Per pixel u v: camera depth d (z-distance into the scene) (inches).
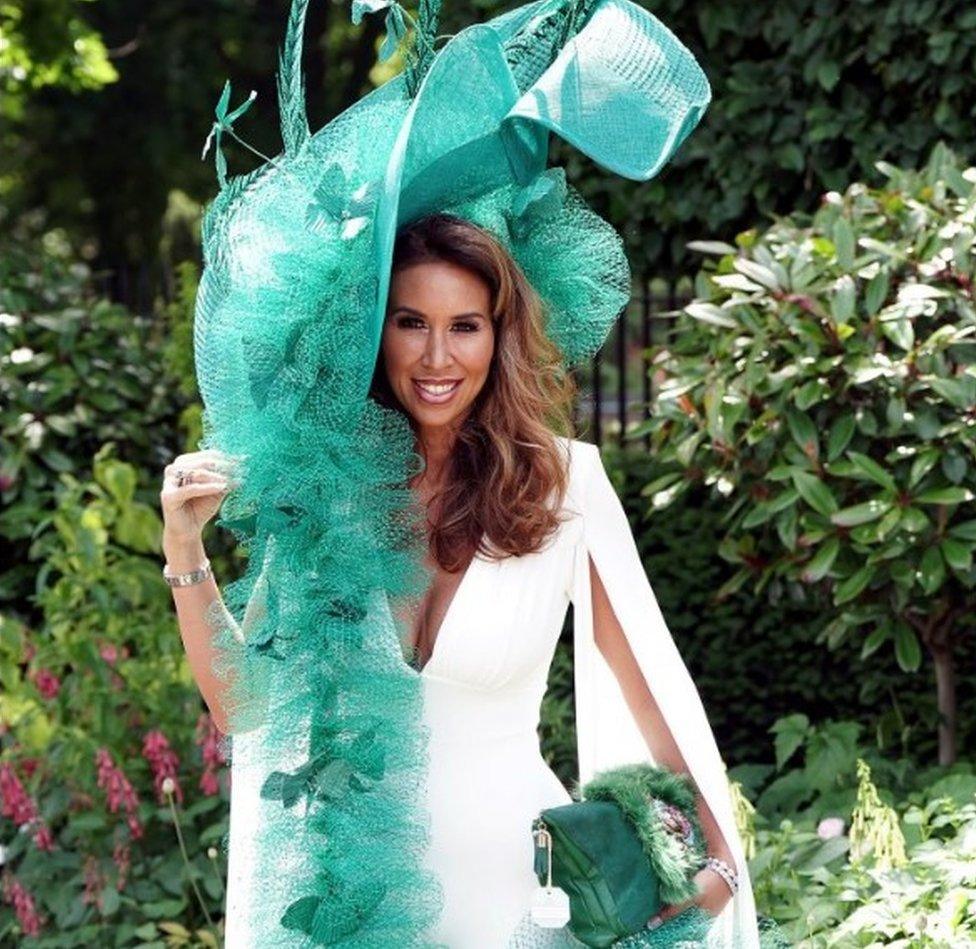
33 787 191.3
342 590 107.9
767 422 186.9
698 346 203.3
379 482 109.6
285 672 108.7
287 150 114.1
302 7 112.7
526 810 113.3
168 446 282.8
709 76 254.7
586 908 108.7
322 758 106.8
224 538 263.7
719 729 250.7
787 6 244.2
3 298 272.5
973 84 234.8
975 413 177.0
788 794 193.6
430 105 107.8
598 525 117.0
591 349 123.5
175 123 636.1
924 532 180.9
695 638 254.8
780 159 247.0
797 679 247.1
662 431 207.2
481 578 112.8
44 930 189.2
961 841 155.3
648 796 112.1
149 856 191.8
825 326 183.3
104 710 193.9
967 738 230.1
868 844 156.7
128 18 627.5
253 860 110.0
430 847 111.9
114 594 214.7
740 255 202.7
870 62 235.8
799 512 190.1
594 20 114.7
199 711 198.5
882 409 183.8
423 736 109.3
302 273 109.3
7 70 493.7
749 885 117.6
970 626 205.3
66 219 695.1
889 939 148.6
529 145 115.1
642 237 265.9
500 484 113.0
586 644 118.9
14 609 265.0
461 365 111.2
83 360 270.7
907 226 188.7
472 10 267.7
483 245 110.7
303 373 108.4
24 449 261.4
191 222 703.7
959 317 185.0
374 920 107.3
